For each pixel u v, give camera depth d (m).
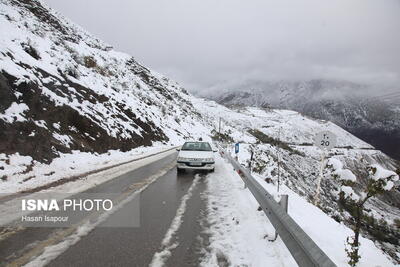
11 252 3.84
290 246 3.45
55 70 16.84
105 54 72.62
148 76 98.94
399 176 4.24
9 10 27.30
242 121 196.25
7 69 11.17
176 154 20.39
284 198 4.18
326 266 2.27
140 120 27.61
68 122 14.01
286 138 182.62
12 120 9.80
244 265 3.67
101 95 21.59
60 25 49.28
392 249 9.87
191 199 7.18
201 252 4.04
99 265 3.56
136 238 4.49
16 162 8.84
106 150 16.14
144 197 7.25
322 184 17.52
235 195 7.71
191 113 96.19
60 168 10.20
